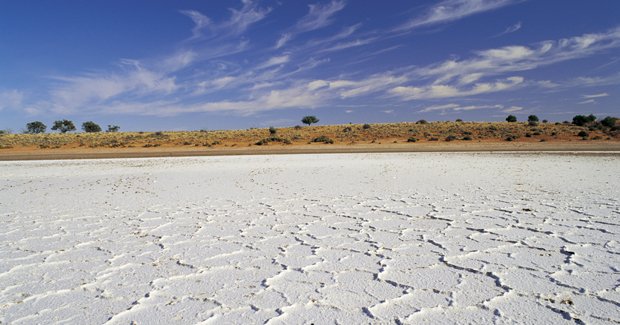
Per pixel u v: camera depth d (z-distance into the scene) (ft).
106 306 11.25
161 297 11.80
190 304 11.30
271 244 17.20
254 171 51.90
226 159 72.23
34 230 20.38
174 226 20.84
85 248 16.98
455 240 17.26
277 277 13.28
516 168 49.55
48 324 10.24
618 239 16.79
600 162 55.52
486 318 10.15
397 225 20.21
